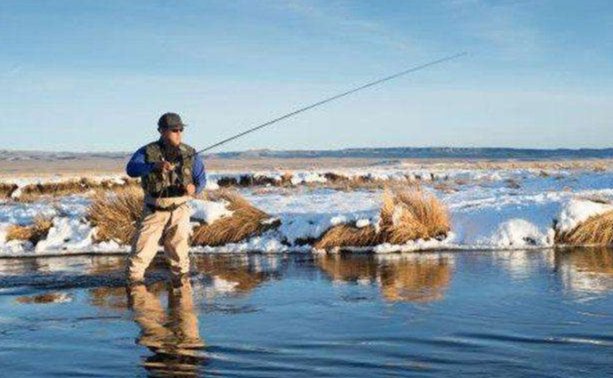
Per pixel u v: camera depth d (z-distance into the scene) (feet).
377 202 67.10
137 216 45.21
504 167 227.20
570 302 24.49
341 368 16.78
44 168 371.56
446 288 27.66
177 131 31.22
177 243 32.12
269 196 80.94
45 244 43.39
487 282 28.89
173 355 18.20
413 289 27.55
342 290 27.66
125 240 44.11
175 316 23.18
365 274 31.73
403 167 274.16
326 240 40.83
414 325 21.25
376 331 20.53
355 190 97.76
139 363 17.48
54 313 24.07
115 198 47.26
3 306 25.48
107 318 23.07
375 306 24.30
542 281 28.96
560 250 39.11
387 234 41.01
